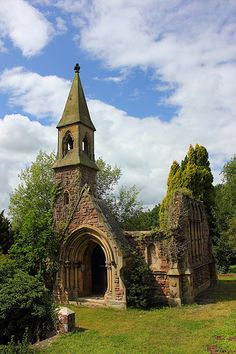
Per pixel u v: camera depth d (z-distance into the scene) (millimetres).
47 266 21797
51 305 14336
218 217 45844
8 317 13633
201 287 24734
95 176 25828
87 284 22219
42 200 37375
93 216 20672
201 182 33281
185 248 20562
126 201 40375
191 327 14344
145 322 15656
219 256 37219
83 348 11445
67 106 25859
